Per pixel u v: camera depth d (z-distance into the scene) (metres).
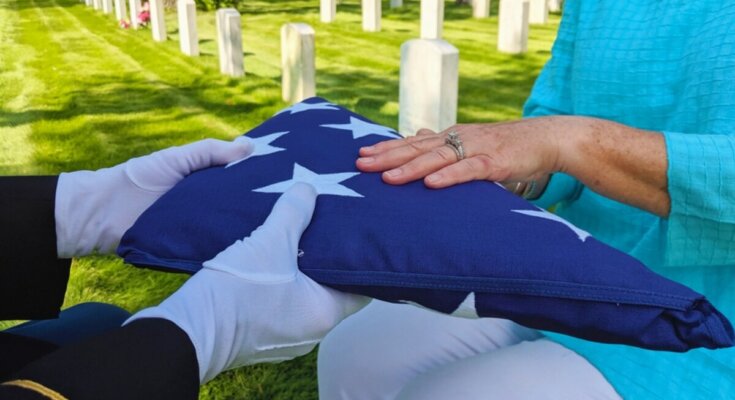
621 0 1.41
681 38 1.31
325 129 1.32
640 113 1.35
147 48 9.41
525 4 7.98
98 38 10.52
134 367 0.65
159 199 1.13
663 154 1.13
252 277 0.79
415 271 0.92
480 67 7.50
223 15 7.25
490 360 1.25
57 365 0.64
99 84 7.27
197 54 8.74
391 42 9.23
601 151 1.16
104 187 1.14
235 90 6.82
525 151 1.16
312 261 0.93
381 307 1.48
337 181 1.10
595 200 1.48
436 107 3.35
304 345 0.89
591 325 0.88
